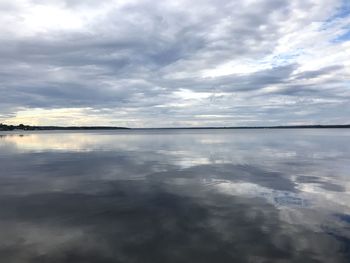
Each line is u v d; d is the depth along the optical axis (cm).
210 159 2812
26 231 1030
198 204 1307
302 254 850
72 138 8031
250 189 1566
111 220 1124
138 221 1112
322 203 1309
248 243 919
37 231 1029
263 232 998
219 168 2244
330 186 1620
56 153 3578
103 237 976
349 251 864
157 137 8531
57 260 838
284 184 1675
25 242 947
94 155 3294
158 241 941
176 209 1241
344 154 3184
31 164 2573
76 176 1964
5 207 1290
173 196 1441
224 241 935
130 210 1237
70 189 1599
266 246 898
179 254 859
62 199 1407
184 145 4800
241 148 4088
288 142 5431
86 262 826
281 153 3338
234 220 1109
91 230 1034
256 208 1245
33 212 1223
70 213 1208
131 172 2094
